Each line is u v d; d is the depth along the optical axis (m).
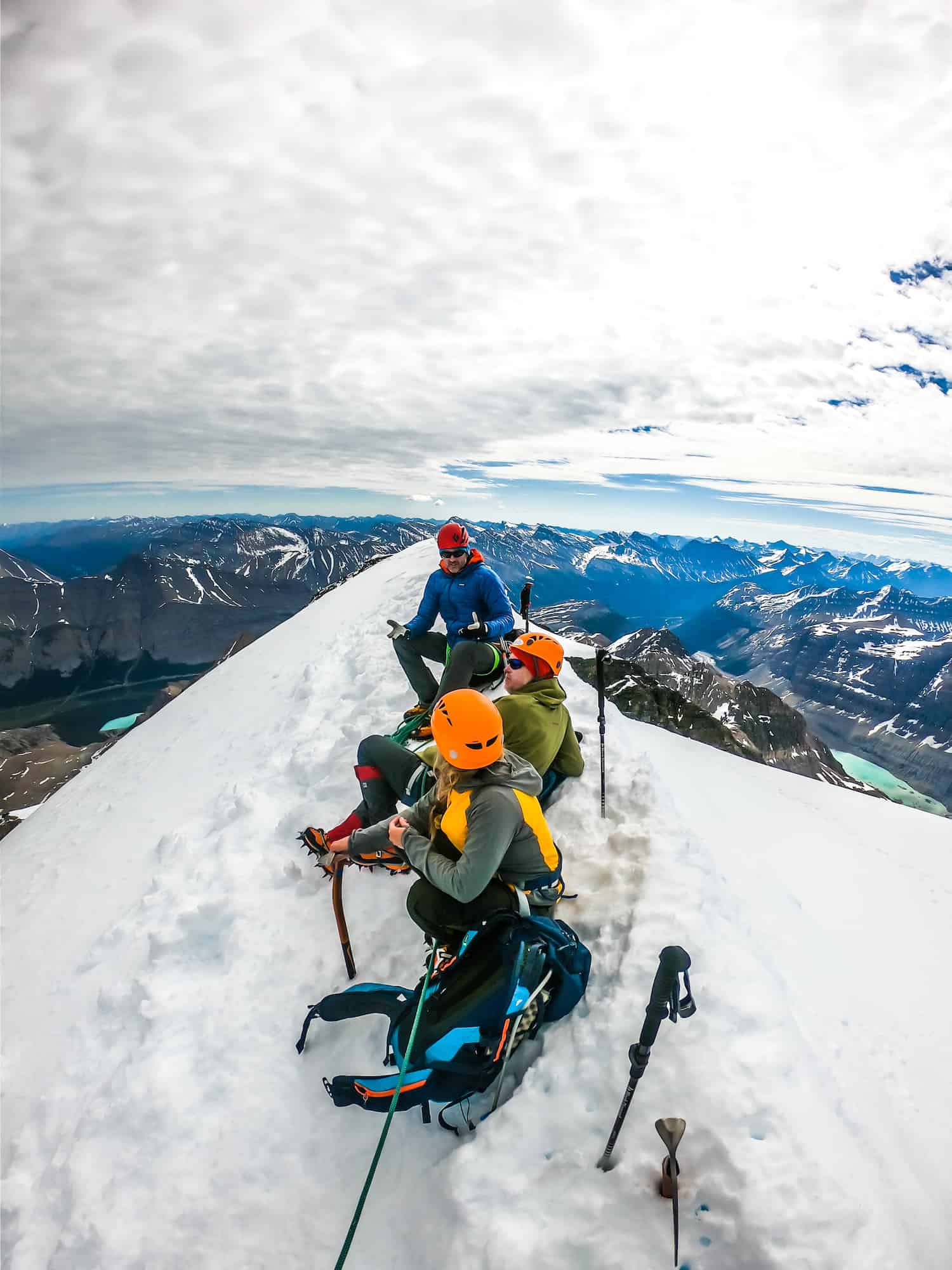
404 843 2.35
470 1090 2.09
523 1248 1.69
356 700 5.41
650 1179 1.76
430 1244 1.85
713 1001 2.14
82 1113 2.42
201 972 2.88
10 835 6.06
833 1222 1.64
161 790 5.52
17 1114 2.61
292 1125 2.23
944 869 4.08
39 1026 2.98
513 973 2.08
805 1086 1.97
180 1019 2.61
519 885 2.41
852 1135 1.97
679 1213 1.70
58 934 3.81
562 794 3.39
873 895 3.60
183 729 7.05
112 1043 2.69
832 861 3.96
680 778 5.05
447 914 2.28
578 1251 1.68
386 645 6.18
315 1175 2.11
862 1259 1.59
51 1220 2.13
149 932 3.11
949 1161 2.04
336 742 4.45
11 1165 2.38
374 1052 2.40
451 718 2.19
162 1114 2.27
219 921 3.07
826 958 2.87
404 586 8.09
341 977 2.73
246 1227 2.01
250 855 3.47
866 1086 2.23
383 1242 1.92
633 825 3.04
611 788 3.35
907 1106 2.20
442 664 5.35
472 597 4.57
